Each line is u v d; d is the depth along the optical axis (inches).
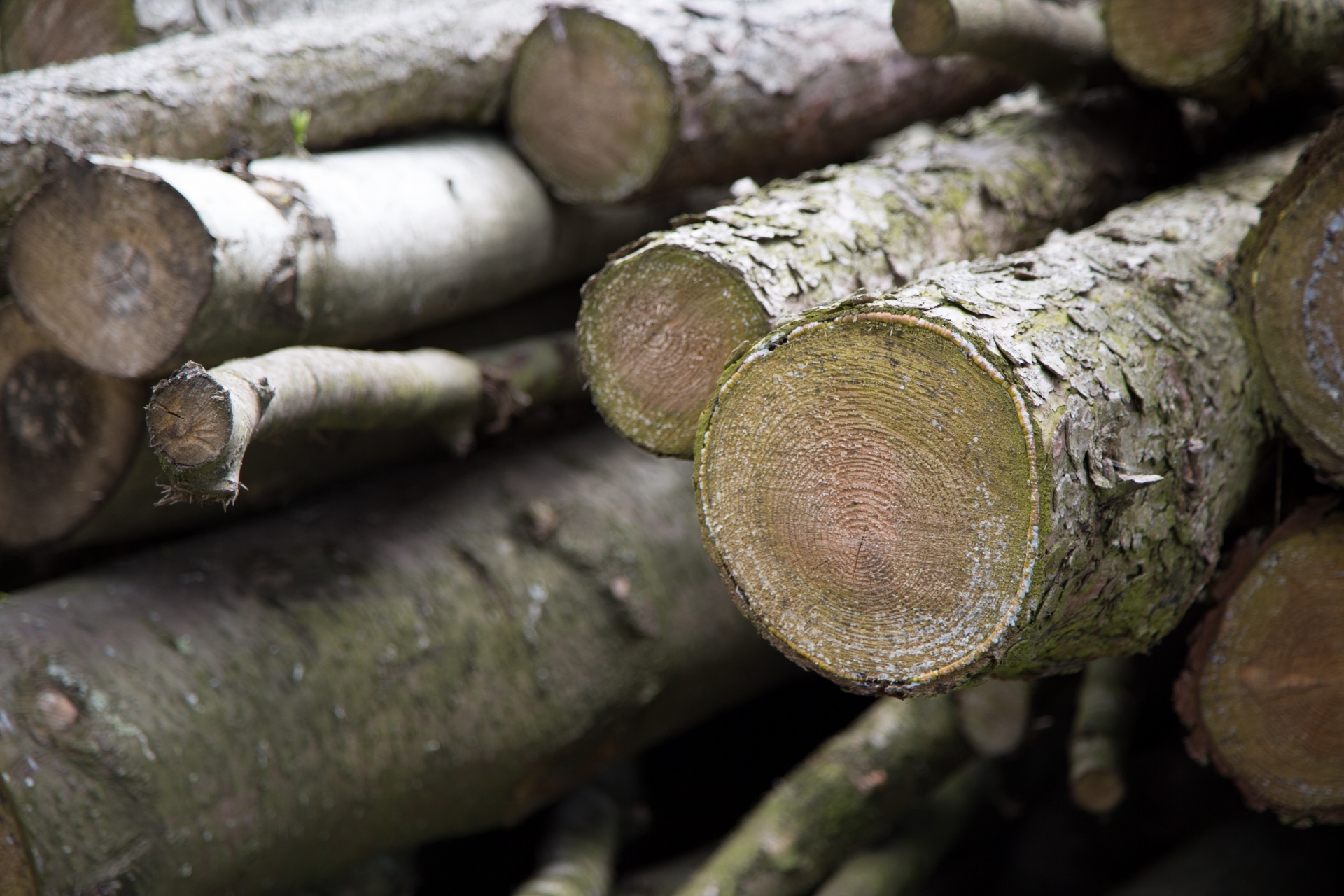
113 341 69.2
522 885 113.7
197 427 53.7
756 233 65.9
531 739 90.7
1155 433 57.5
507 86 94.7
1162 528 59.5
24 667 70.3
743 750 133.6
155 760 70.4
